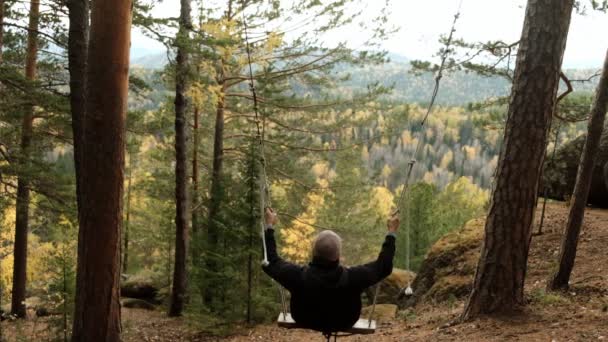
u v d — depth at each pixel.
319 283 3.84
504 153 8.64
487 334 8.20
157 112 18.64
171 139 22.25
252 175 13.76
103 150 7.97
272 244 4.14
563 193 18.89
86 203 8.04
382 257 4.05
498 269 8.80
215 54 12.56
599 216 16.77
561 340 7.45
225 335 13.67
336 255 3.90
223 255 14.41
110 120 7.96
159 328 15.59
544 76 8.30
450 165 119.31
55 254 13.22
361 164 22.92
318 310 3.88
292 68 17.67
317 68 17.66
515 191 8.59
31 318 18.08
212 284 14.55
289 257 27.59
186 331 14.87
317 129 19.38
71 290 11.58
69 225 15.27
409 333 9.84
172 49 12.53
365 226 26.67
